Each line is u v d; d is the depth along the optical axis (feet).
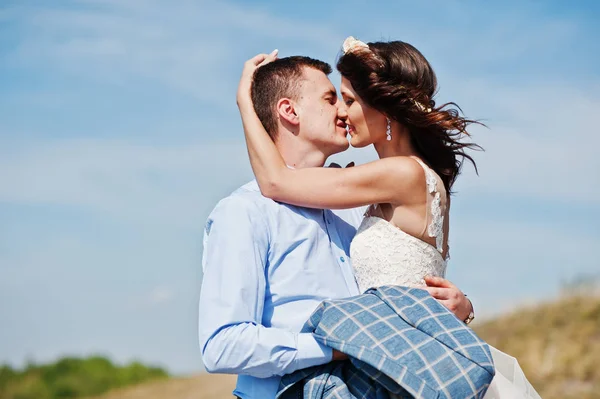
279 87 10.77
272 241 10.00
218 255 9.78
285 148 10.79
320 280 10.09
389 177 10.05
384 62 10.42
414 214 10.14
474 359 8.78
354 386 9.31
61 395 65.57
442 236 10.39
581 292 47.39
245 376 10.02
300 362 9.32
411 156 10.61
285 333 9.40
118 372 68.54
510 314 47.80
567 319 43.42
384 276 10.08
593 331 41.45
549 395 36.37
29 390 67.41
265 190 10.26
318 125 10.67
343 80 10.78
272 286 9.97
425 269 10.15
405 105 10.32
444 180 10.79
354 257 10.40
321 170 10.23
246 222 9.86
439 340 8.93
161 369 69.05
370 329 9.06
